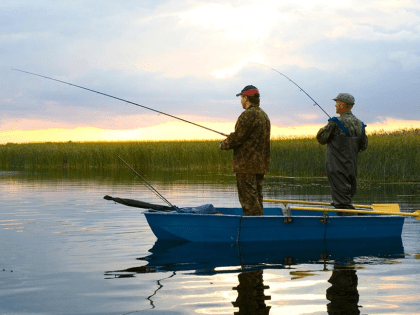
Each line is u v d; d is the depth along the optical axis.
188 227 5.30
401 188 11.11
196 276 3.77
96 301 3.13
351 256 4.57
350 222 5.50
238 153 5.60
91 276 3.77
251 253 4.71
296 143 18.11
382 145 14.47
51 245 5.02
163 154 21.83
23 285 3.51
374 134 25.31
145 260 4.36
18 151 24.41
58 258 4.41
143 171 19.14
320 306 3.02
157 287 3.45
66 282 3.59
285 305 3.04
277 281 3.62
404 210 7.39
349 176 6.05
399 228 5.68
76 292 3.33
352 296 3.22
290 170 16.20
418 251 4.82
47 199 9.28
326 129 6.02
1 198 9.48
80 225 6.31
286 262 4.29
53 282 3.59
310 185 12.01
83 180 14.38
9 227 6.16
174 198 9.35
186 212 5.74
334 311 2.92
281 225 5.34
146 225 6.32
